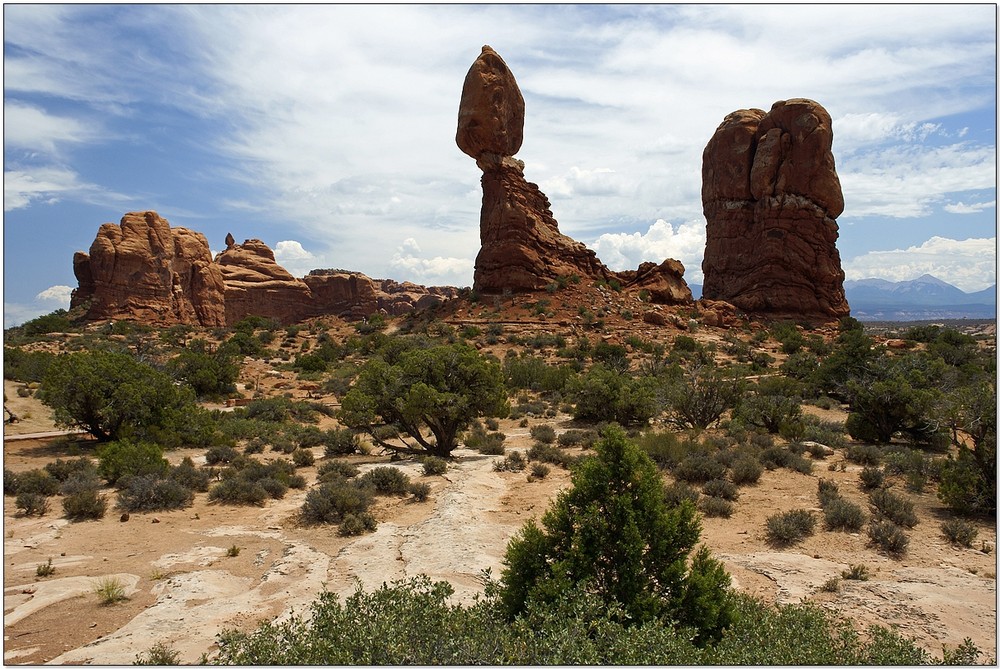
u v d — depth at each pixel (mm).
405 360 22016
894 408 21656
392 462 20219
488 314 72750
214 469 18844
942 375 32156
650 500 6707
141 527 13133
